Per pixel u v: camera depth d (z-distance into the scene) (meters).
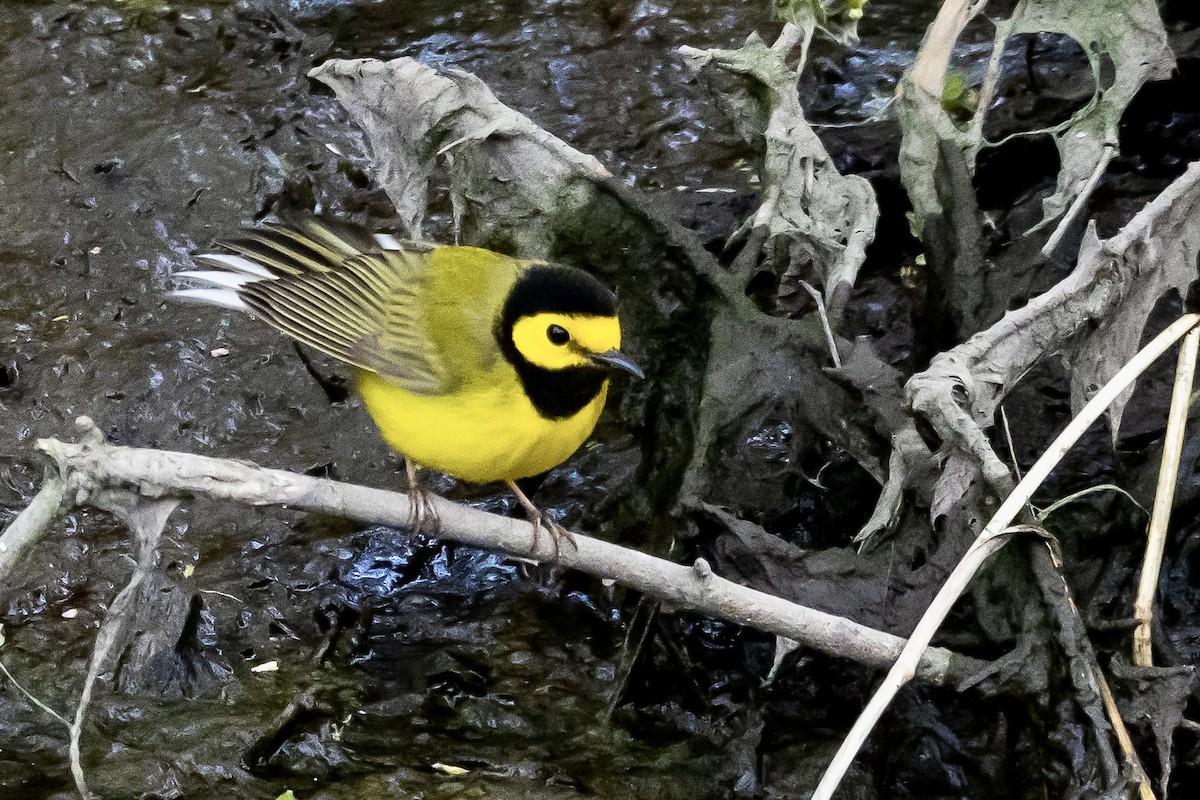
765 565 9.61
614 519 10.98
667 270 10.80
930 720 9.43
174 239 13.79
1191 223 10.11
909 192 11.46
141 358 12.65
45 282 13.39
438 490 11.61
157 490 7.83
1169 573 10.27
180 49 15.70
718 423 10.27
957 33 11.20
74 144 14.69
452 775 9.31
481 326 8.59
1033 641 8.77
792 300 11.98
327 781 9.28
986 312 10.99
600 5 16.06
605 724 9.71
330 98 15.10
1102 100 11.36
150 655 10.09
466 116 11.02
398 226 13.80
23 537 7.52
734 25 15.67
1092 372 10.01
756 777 9.24
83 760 9.37
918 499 9.53
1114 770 8.29
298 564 10.94
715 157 14.37
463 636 10.39
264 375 12.52
